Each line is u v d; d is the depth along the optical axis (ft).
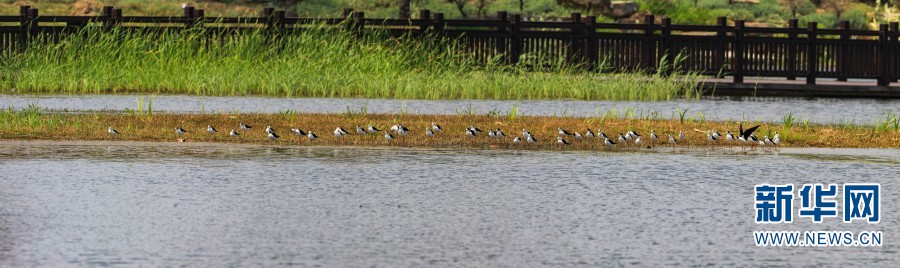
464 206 45.62
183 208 44.39
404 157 60.59
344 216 43.19
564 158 61.05
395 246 38.01
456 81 103.35
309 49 105.40
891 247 39.01
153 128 70.33
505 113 86.69
